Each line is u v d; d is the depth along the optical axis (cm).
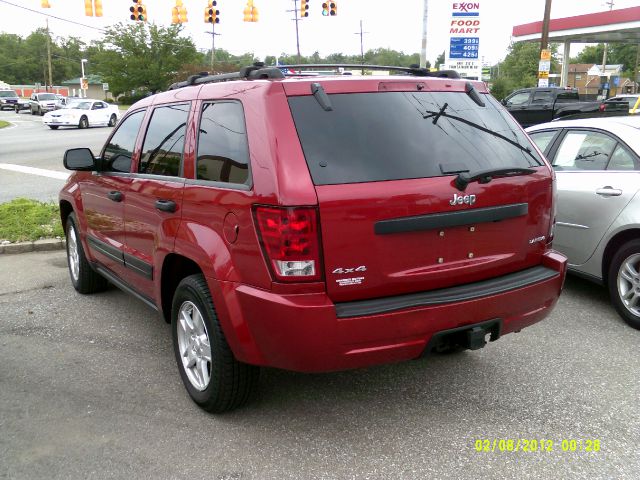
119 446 337
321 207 297
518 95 2248
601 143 561
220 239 335
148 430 353
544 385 407
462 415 369
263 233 304
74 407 380
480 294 333
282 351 310
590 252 548
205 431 353
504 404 382
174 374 427
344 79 331
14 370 433
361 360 313
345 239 303
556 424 358
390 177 313
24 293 612
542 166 375
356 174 308
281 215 296
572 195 559
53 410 376
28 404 384
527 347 470
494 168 345
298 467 318
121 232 471
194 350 377
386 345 313
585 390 399
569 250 571
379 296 319
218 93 366
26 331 507
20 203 1010
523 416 368
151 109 457
